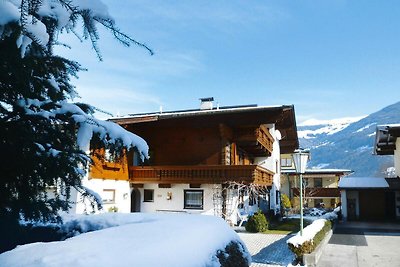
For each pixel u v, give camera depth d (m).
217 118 22.72
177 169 21.22
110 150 5.24
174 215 6.04
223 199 20.69
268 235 19.17
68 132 5.28
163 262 3.39
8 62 4.28
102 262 3.15
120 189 20.92
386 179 31.44
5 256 3.40
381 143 34.44
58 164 5.04
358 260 12.99
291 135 35.41
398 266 12.08
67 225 6.11
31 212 5.11
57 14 3.58
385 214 30.39
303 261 11.71
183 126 23.33
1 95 4.83
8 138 4.82
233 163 23.42
